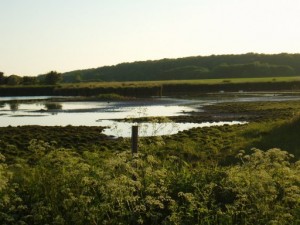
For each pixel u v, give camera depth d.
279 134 28.34
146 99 95.06
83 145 30.72
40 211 9.73
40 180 10.66
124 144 29.20
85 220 9.55
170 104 79.12
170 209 10.07
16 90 123.56
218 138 31.25
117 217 9.86
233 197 10.81
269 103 72.25
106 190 9.72
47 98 104.88
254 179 9.62
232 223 9.59
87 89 115.25
